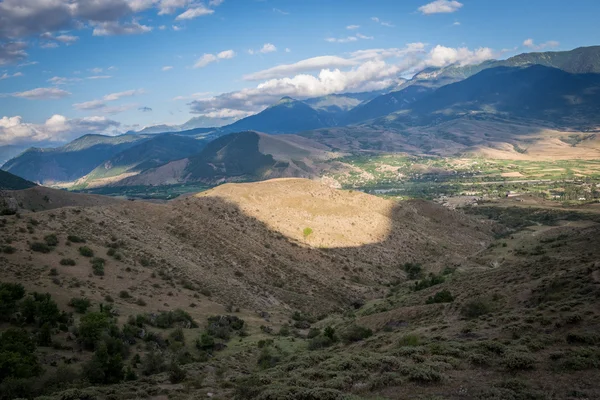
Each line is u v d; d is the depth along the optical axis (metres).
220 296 87.75
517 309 45.56
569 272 50.50
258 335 71.12
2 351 43.00
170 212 121.75
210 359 56.00
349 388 29.75
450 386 27.91
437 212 186.38
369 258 131.38
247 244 117.75
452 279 83.94
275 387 31.16
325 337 60.78
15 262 69.00
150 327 63.66
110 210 109.75
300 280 108.44
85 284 70.44
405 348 36.94
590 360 27.69
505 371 29.17
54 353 48.59
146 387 40.41
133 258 87.88
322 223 146.12
